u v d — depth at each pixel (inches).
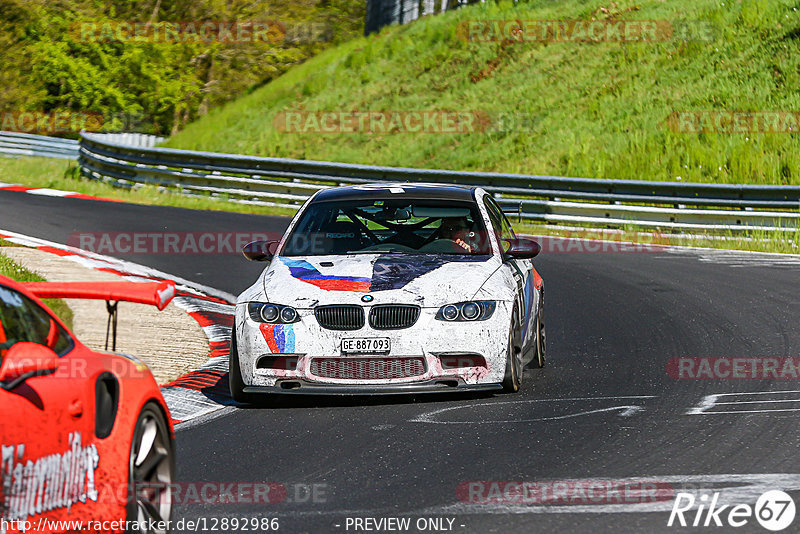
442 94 4739.2
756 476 733.9
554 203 2765.7
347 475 756.0
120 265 2001.7
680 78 4124.0
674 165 3472.0
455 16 5521.7
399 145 4367.6
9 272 1657.2
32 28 6186.0
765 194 2486.5
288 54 6540.4
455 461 789.9
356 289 994.1
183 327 1438.2
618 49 4554.6
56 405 494.6
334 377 975.0
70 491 502.0
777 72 3922.2
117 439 544.7
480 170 3905.0
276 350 975.0
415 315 979.3
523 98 4439.0
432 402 1014.4
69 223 2593.5
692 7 4687.5
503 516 650.8
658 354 1257.4
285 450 835.4
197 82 6432.1
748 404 978.7
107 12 6333.7
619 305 1635.1
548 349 1322.6
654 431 876.6
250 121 5231.3
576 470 758.5
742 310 1549.0
